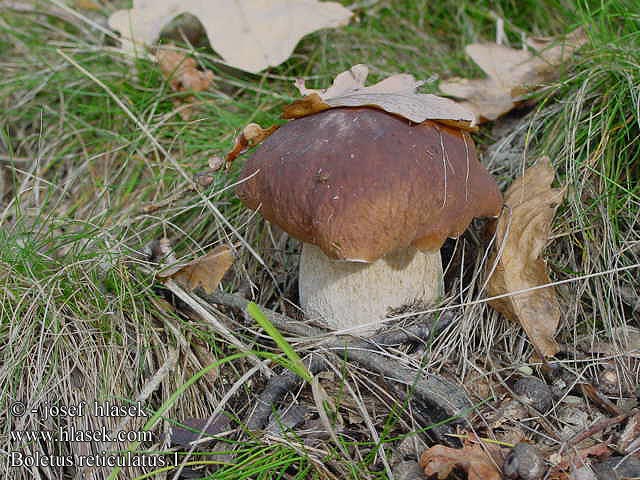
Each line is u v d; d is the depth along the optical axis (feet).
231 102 2.33
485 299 1.92
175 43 2.50
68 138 2.38
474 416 1.87
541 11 2.52
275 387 1.90
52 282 2.00
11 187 2.35
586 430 1.83
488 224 2.03
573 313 2.00
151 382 1.90
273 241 2.15
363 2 2.60
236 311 2.06
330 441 1.86
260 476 1.80
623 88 2.08
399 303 1.95
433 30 2.58
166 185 2.26
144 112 2.35
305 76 2.42
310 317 2.00
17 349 1.92
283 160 1.86
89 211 2.26
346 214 1.80
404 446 1.85
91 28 2.61
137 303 2.01
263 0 2.41
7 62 2.52
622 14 2.18
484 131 2.28
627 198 2.03
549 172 2.00
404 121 1.87
